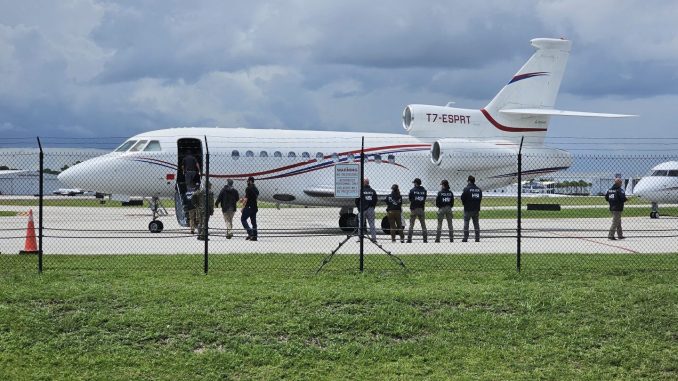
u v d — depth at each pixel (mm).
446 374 14195
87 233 34719
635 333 16125
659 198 48469
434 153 39406
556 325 16359
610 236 32531
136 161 35625
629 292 18281
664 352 15305
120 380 13648
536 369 14484
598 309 17219
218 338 15398
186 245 28703
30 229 26062
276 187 37375
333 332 15852
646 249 28078
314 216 52250
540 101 42156
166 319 16000
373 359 14750
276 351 14938
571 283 19297
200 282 18922
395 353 14984
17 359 14344
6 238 31625
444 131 40969
